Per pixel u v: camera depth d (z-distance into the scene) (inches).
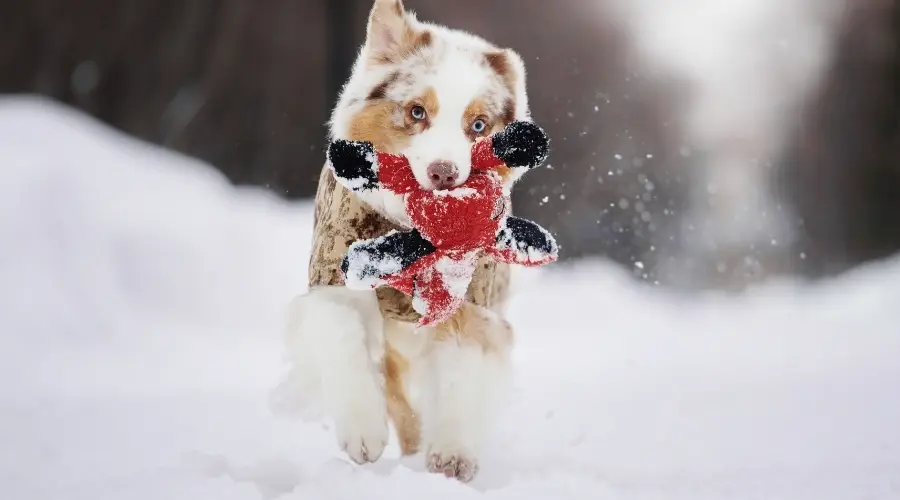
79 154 567.5
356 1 880.9
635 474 202.2
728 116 885.2
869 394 321.7
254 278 548.4
